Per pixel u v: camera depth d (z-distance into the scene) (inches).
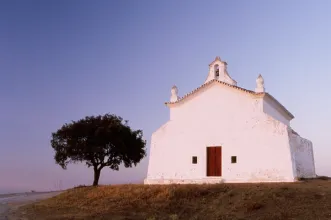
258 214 861.2
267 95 1334.9
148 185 1294.3
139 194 1151.0
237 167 1286.9
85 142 1711.4
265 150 1256.8
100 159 1750.7
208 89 1411.2
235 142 1312.7
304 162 1423.5
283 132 1243.2
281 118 1581.0
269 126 1270.9
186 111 1425.9
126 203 1088.2
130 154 1820.9
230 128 1334.9
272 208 880.3
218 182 1280.8
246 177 1261.1
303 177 1375.5
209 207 975.0
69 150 1704.0
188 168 1365.7
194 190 1106.1
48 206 1259.2
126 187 1296.8
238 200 973.8
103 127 1716.3
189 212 964.6
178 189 1128.2
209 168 1339.8
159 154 1421.0
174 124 1430.9
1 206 1453.0
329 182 1173.1
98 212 1029.2
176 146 1403.8
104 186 1423.5
